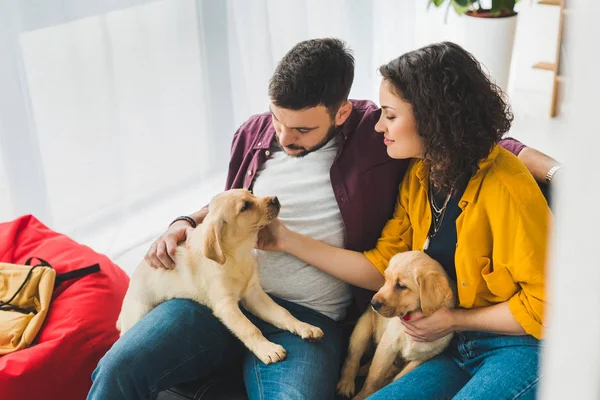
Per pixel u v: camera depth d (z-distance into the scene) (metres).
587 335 0.42
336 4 3.45
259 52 3.20
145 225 3.00
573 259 0.42
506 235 1.45
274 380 1.51
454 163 1.46
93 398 1.49
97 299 1.99
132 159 2.92
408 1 3.69
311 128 1.60
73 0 2.51
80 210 2.78
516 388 1.38
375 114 1.71
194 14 2.96
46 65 2.51
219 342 1.64
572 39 0.40
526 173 1.48
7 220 2.55
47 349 1.82
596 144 0.40
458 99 1.43
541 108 3.89
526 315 1.42
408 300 1.50
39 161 2.57
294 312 1.70
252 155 1.81
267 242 1.66
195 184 3.22
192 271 1.65
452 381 1.50
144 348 1.51
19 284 1.98
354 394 1.65
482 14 3.45
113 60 2.72
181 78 3.01
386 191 1.68
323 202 1.70
